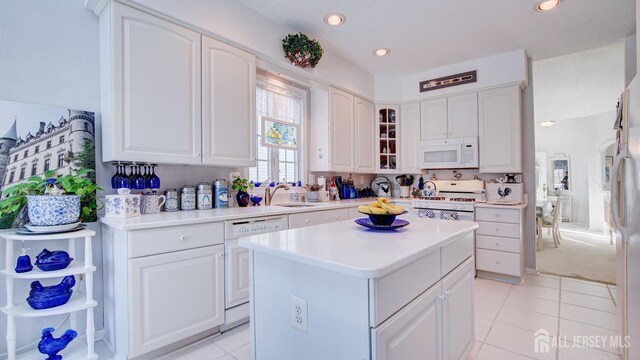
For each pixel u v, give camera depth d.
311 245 1.21
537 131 8.27
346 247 1.17
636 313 1.26
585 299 2.74
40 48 1.83
